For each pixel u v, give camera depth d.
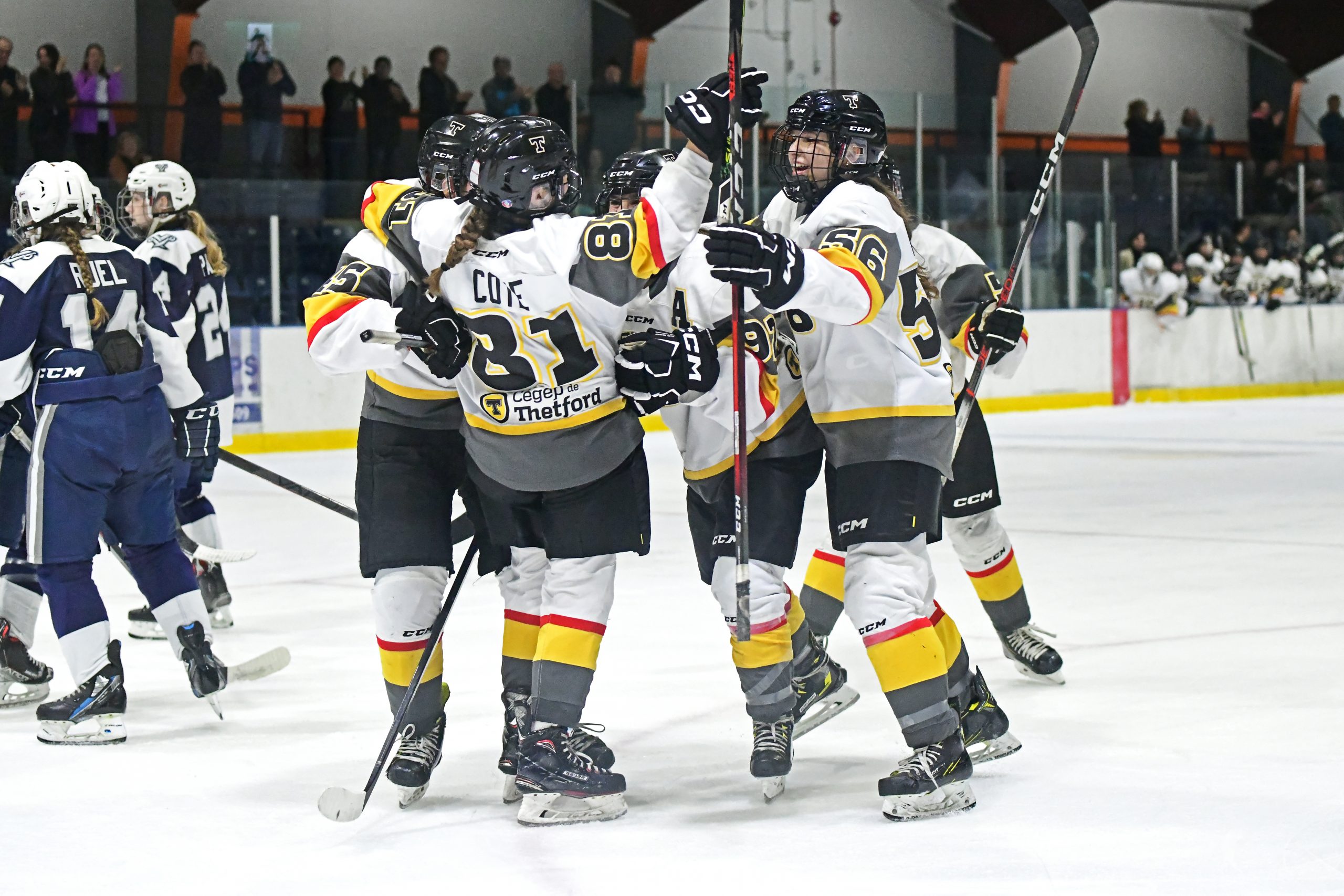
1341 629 9.42
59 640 7.13
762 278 5.07
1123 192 32.72
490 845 5.40
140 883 5.03
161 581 7.46
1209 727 7.07
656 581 11.53
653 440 25.28
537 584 6.05
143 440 7.35
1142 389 31.56
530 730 5.67
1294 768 6.30
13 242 22.34
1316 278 34.59
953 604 10.48
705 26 35.91
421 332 5.20
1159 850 5.21
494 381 5.49
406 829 5.62
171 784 6.34
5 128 23.45
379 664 8.85
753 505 5.97
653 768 6.48
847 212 5.48
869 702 7.75
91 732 7.08
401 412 5.89
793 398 6.03
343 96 27.09
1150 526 14.46
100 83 27.34
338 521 15.63
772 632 5.96
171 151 25.31
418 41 33.09
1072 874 4.96
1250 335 33.19
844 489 5.72
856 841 5.38
